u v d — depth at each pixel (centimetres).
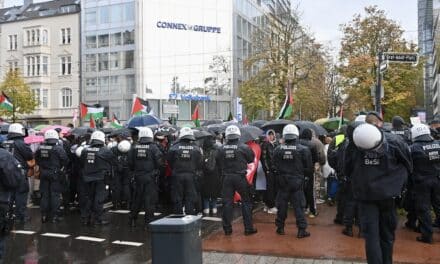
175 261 505
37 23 5891
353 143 618
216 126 1520
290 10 4028
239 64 5891
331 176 1243
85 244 916
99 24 5675
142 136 1048
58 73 5809
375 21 3812
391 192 593
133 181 1107
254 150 1190
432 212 962
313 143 1092
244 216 959
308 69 3819
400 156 597
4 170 700
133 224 1070
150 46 5522
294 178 920
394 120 995
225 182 961
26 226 1080
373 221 605
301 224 917
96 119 2233
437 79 6538
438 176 845
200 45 5706
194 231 525
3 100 2750
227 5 5803
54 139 1116
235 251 827
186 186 1023
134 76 5509
